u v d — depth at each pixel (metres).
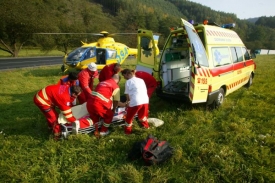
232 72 6.90
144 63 6.66
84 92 5.64
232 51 7.15
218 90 6.17
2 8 24.11
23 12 25.19
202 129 4.93
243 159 3.78
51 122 4.55
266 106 6.34
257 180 3.29
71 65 11.00
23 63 19.42
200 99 5.49
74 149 4.07
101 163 3.76
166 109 6.32
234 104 6.65
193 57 5.05
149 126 5.07
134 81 4.59
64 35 24.17
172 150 3.83
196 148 4.07
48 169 3.54
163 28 78.62
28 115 5.89
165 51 6.49
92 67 5.77
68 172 3.48
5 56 26.27
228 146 4.13
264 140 4.36
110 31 39.69
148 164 3.64
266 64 17.09
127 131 4.71
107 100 4.48
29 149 4.17
